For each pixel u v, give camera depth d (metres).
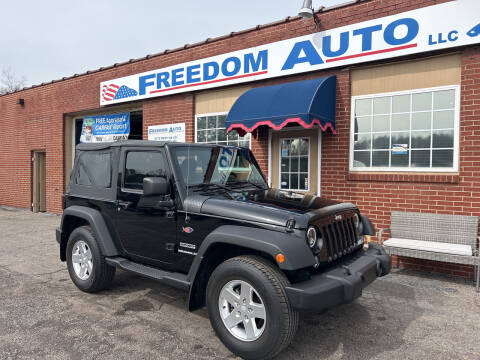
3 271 5.68
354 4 6.41
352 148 6.62
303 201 3.80
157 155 4.00
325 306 2.90
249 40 7.76
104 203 4.53
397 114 6.25
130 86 10.02
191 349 3.32
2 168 14.23
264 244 2.99
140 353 3.24
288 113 6.03
